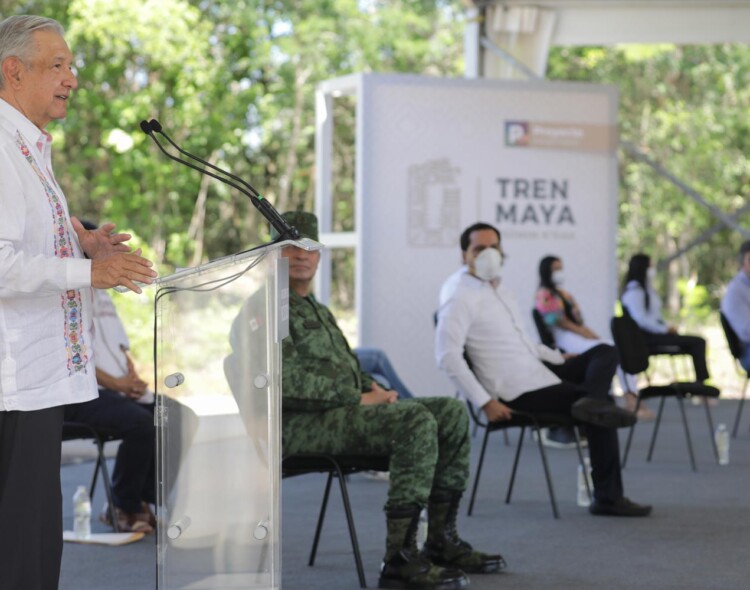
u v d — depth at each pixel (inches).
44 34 123.3
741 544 220.2
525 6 433.7
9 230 117.6
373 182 392.2
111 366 236.4
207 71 831.1
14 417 119.8
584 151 414.6
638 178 949.2
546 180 410.9
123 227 848.3
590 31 445.7
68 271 117.5
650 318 412.5
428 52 901.8
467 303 250.5
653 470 319.3
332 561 205.9
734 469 321.4
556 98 410.9
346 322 898.1
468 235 255.6
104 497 274.2
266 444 129.6
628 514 249.8
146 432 230.8
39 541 121.6
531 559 206.8
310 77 883.4
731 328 391.2
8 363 118.4
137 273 118.6
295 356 186.1
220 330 129.8
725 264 970.7
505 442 372.8
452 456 195.2
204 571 130.7
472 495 252.1
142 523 234.2
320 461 184.7
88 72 826.8
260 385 129.1
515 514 252.7
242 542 130.3
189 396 130.3
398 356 394.3
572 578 191.6
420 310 395.9
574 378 262.8
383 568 184.7
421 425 181.6
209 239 948.0
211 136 851.4
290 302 190.7
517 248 408.8
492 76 439.5
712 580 190.5
